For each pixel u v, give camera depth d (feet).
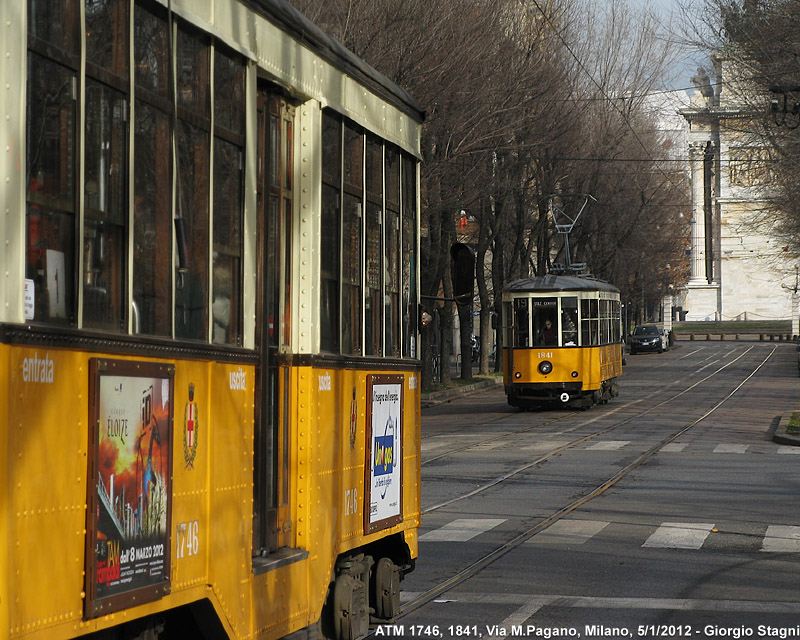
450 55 115.65
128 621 19.36
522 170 176.76
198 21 22.54
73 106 17.88
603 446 99.96
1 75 15.87
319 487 29.14
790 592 43.24
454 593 43.39
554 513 63.98
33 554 16.42
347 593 32.32
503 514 63.87
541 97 148.97
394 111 36.86
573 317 140.36
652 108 221.46
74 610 17.52
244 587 24.39
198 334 22.67
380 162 35.35
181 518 21.33
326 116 30.27
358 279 32.91
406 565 38.19
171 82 21.45
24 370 16.24
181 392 21.42
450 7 116.37
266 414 26.66
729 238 446.19
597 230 236.02
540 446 100.53
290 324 28.53
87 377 18.03
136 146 20.01
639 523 60.18
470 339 204.64
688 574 46.83
